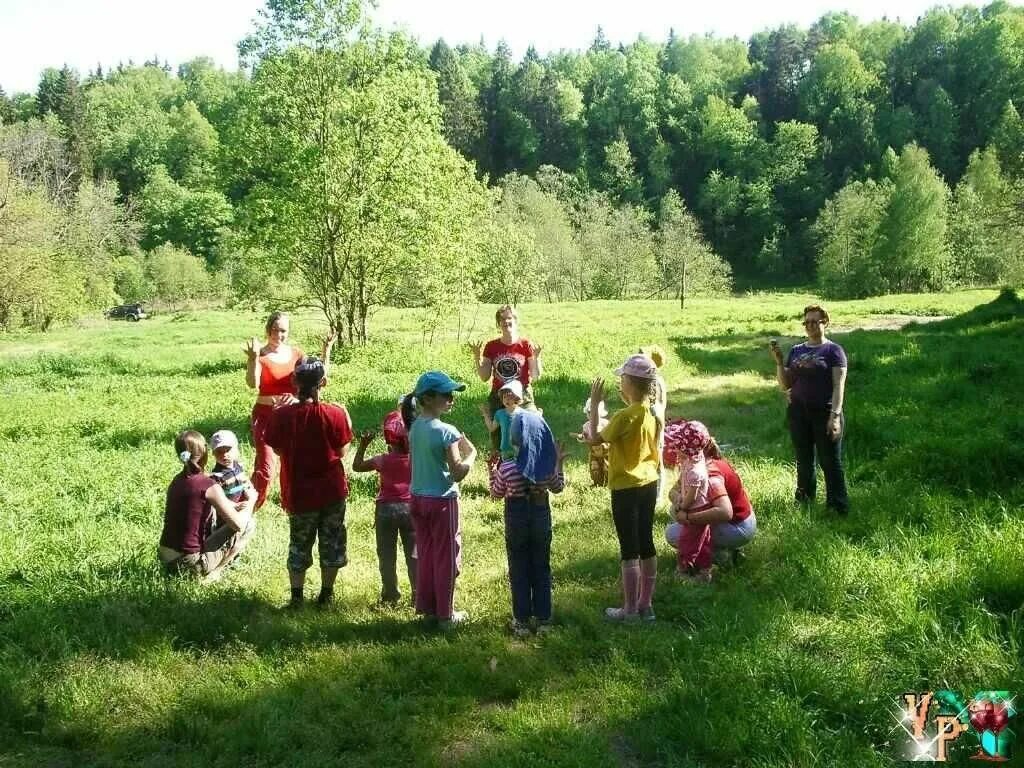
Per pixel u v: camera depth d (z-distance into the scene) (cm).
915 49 12512
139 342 3725
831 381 753
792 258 9856
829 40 13562
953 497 750
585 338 2556
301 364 602
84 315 5581
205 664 516
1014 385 1253
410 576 628
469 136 12425
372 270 2523
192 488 662
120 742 435
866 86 11919
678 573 650
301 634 558
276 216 2412
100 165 11525
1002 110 10762
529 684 485
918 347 1858
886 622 525
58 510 862
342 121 2475
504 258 4394
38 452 1187
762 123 12506
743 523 650
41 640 534
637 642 530
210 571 674
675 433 645
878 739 416
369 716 453
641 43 16575
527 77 12875
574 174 11744
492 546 741
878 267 7044
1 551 707
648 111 12588
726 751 405
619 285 6950
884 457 923
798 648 509
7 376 2377
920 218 6888
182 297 7800
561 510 839
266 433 595
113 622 564
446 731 436
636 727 434
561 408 1377
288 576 680
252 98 2434
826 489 766
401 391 1588
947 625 510
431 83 2534
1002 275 6812
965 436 891
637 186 11444
